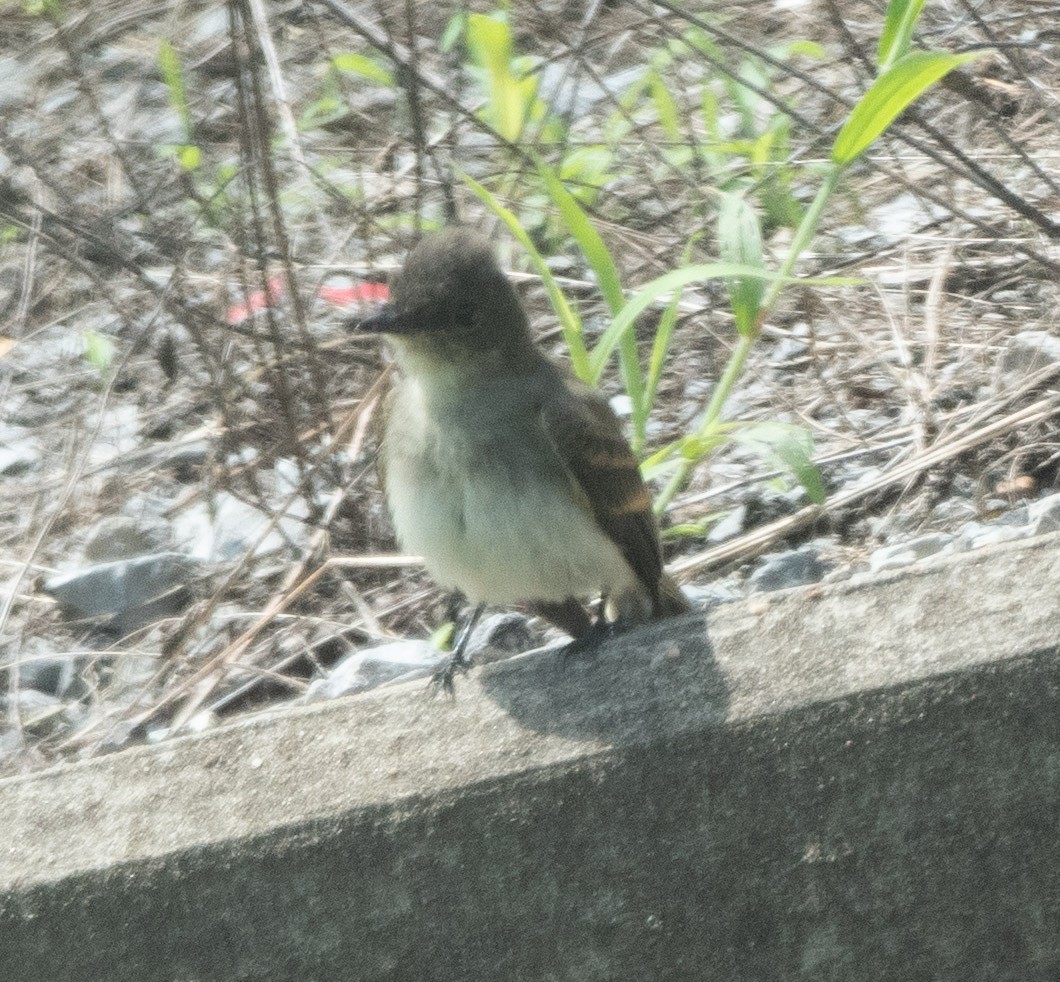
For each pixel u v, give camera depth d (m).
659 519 10.20
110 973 6.91
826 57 15.60
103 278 14.23
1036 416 10.88
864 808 6.79
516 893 6.89
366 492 11.51
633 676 7.10
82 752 9.86
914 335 12.51
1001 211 13.64
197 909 6.83
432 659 9.48
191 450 12.61
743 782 6.79
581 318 13.07
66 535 12.09
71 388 13.59
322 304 13.53
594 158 14.44
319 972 6.94
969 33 15.57
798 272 13.35
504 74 13.60
